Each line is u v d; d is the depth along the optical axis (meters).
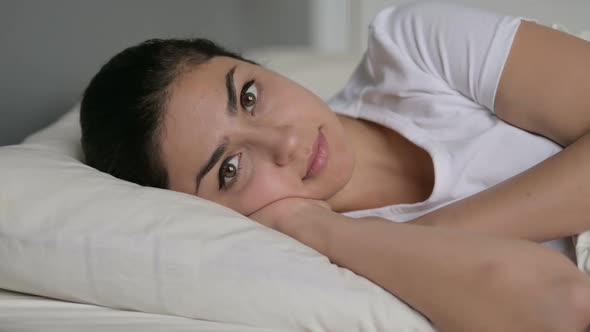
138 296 0.76
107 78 0.98
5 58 1.41
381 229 0.79
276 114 0.92
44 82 1.52
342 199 1.00
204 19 2.01
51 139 1.10
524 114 0.92
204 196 0.94
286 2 2.33
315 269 0.74
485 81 0.93
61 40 1.55
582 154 0.82
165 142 0.92
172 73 0.93
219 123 0.90
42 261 0.77
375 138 1.04
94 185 0.82
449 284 0.71
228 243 0.75
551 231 0.83
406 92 1.01
